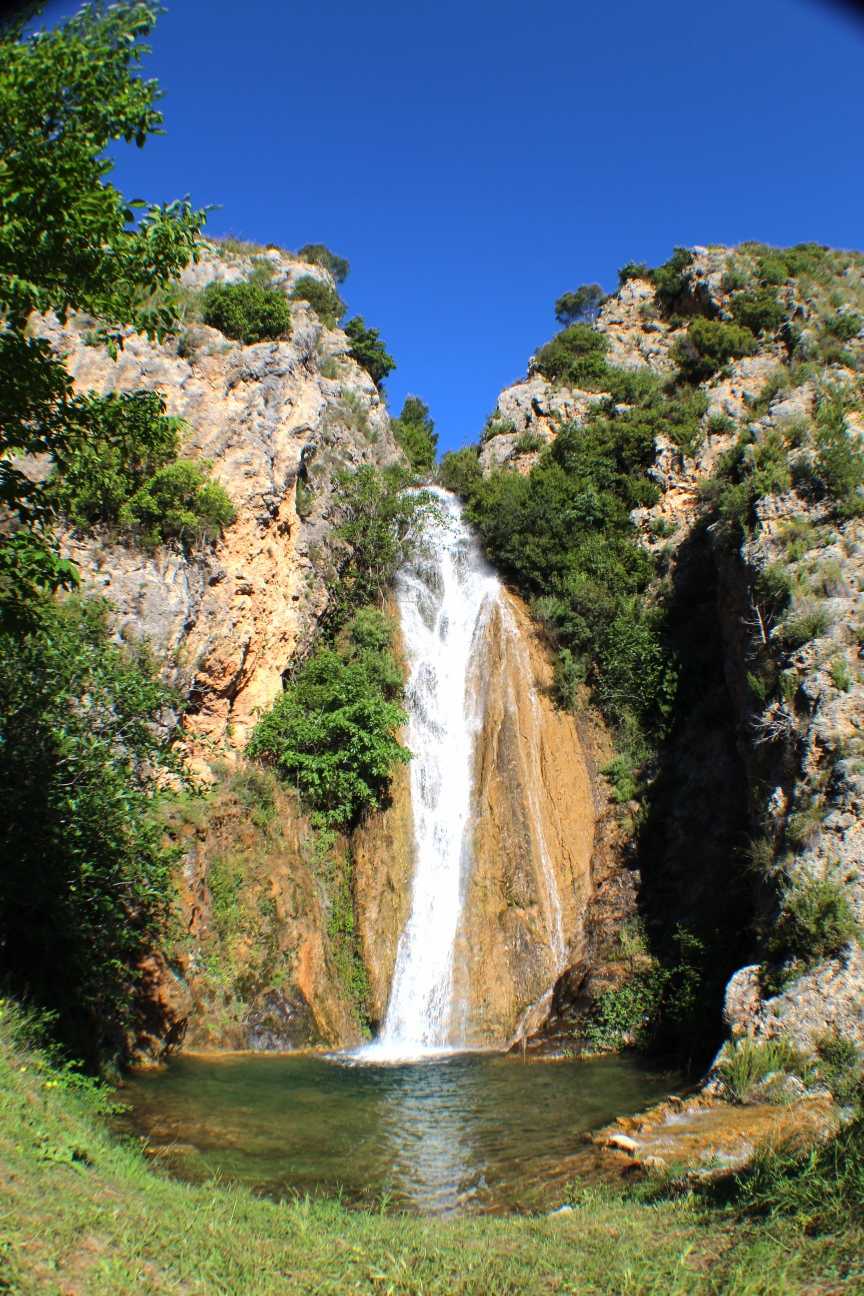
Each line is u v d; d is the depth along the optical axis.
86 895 12.93
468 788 24.11
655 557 28.48
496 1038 19.22
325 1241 7.43
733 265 38.19
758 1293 5.66
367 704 22.73
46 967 12.90
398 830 22.17
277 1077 15.27
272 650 23.42
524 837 22.41
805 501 19.38
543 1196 9.38
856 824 14.14
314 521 26.19
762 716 17.09
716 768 21.70
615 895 21.39
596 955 19.92
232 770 21.31
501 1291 6.26
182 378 22.83
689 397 33.34
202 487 21.52
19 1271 5.29
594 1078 15.14
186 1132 11.63
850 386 24.73
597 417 34.62
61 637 13.50
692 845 20.77
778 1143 9.72
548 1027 18.78
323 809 22.28
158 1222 6.86
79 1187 6.99
